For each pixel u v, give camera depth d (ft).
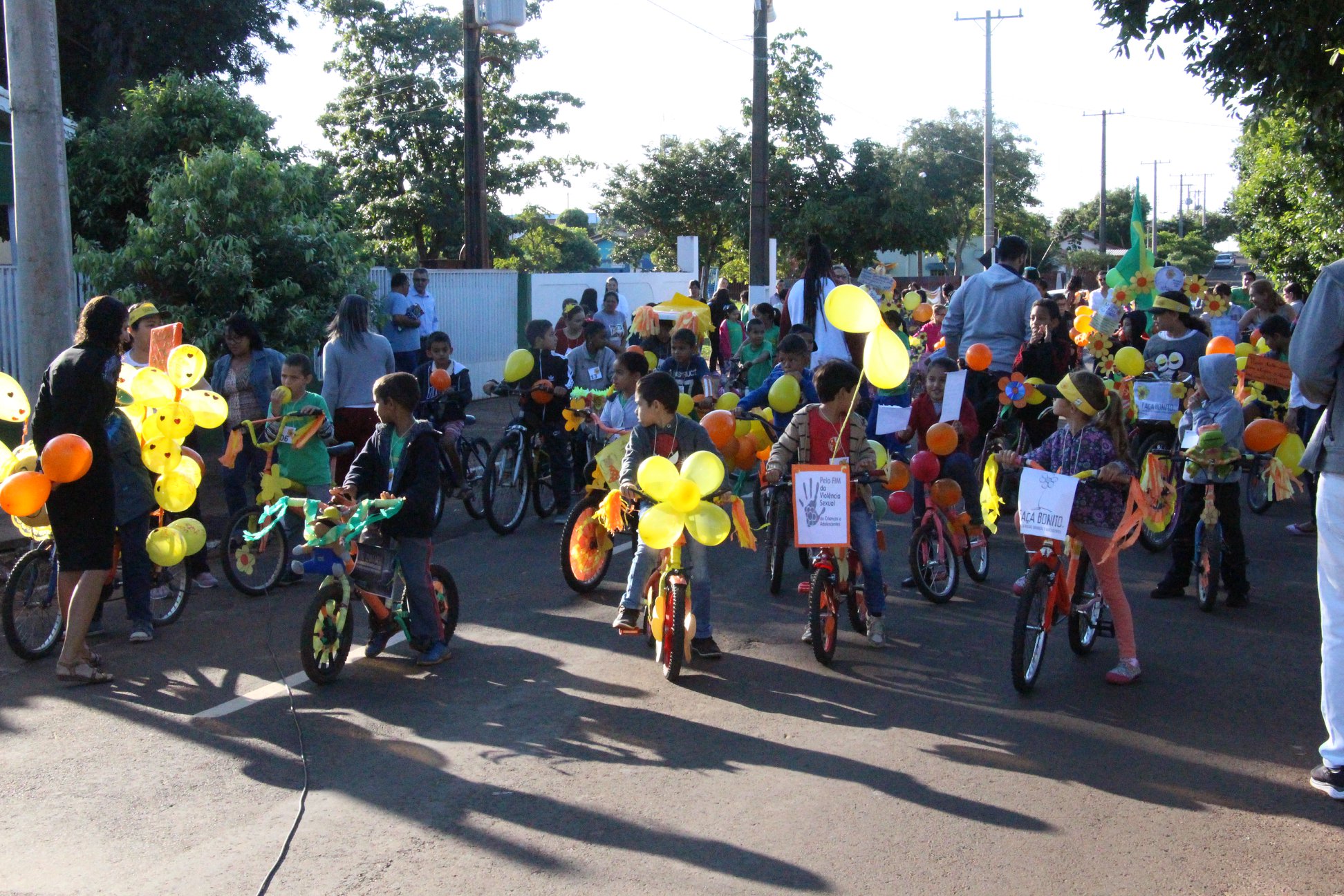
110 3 76.02
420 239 102.32
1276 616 25.55
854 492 22.48
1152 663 22.26
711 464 19.40
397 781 16.49
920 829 15.07
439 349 34.83
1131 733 18.60
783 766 17.12
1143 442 31.96
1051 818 15.43
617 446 24.21
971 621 25.17
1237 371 29.84
